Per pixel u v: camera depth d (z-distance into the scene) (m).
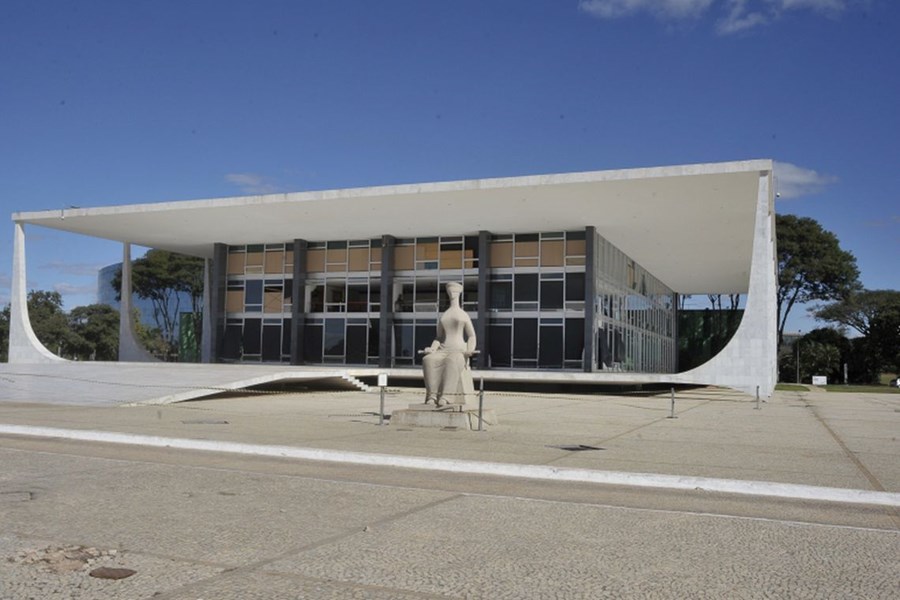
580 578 5.35
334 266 45.62
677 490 9.12
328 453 11.15
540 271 40.72
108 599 4.74
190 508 7.48
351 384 34.12
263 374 29.17
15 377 28.78
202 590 4.94
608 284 43.50
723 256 49.38
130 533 6.43
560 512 7.63
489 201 34.09
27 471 9.58
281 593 4.90
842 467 11.04
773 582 5.33
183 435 13.45
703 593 5.05
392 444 12.71
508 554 5.96
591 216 36.94
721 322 77.19
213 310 47.59
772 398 35.41
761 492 8.94
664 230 40.31
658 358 62.34
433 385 16.59
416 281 43.41
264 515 7.22
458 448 12.36
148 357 49.00
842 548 6.36
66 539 6.20
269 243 47.31
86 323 80.50
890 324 73.31
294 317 45.38
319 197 34.56
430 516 7.30
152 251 80.88
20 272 42.78
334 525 6.85
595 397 32.97
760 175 29.12
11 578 5.15
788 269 76.62
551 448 12.68
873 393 45.69
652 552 6.11
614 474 9.59
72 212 39.78
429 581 5.21
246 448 11.77
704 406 27.56
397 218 38.56
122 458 10.86
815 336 77.81
